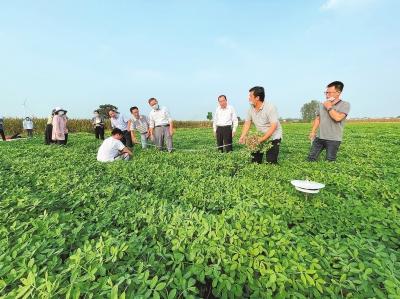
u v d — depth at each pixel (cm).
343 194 478
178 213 325
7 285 213
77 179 507
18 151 1015
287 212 367
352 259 249
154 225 306
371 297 206
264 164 680
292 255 246
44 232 285
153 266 233
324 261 245
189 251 252
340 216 352
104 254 234
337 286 215
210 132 3147
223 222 287
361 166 636
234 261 233
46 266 226
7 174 598
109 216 350
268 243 277
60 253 264
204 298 244
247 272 225
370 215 353
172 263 251
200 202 418
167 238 293
